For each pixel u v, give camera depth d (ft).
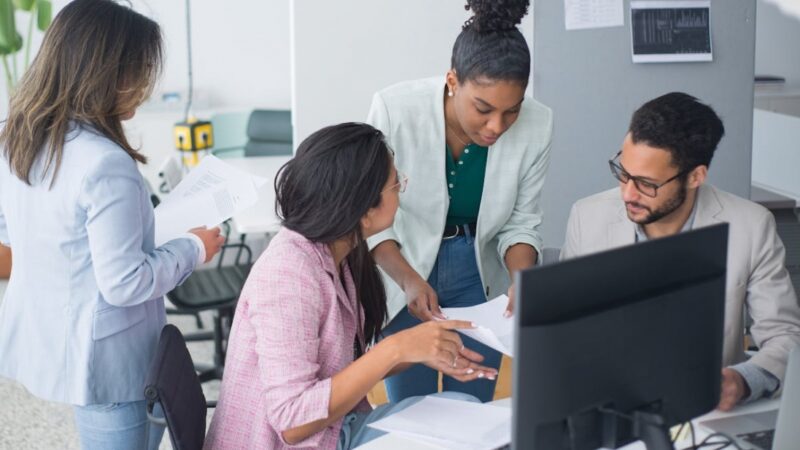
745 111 11.48
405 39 11.12
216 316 12.80
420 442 5.38
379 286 6.51
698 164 5.93
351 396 5.51
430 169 7.42
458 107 6.75
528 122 7.56
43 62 6.25
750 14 11.27
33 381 6.59
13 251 6.67
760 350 6.19
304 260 5.63
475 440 5.32
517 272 3.92
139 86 6.47
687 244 4.49
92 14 6.24
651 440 4.34
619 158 6.28
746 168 11.64
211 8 18.84
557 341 4.01
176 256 6.71
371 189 5.59
